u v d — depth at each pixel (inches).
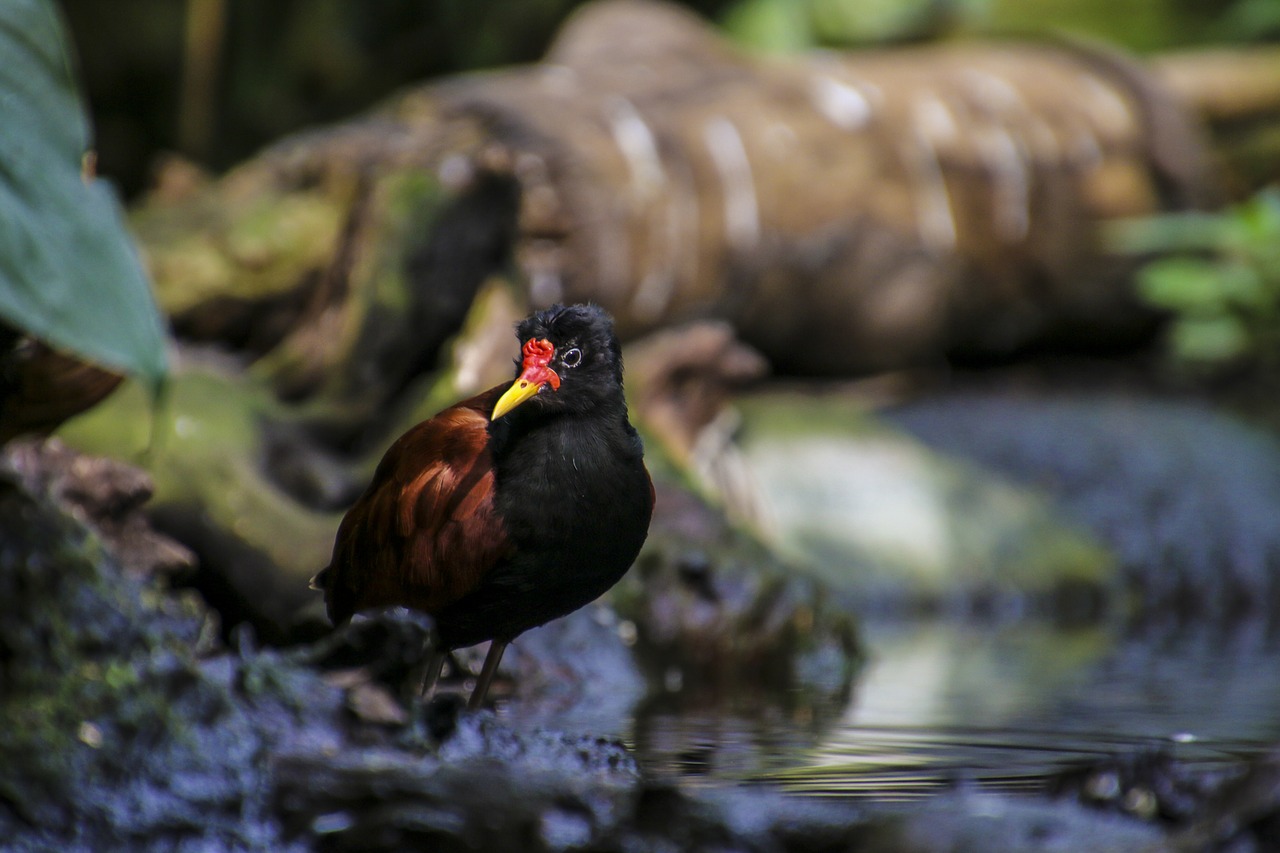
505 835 172.7
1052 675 390.6
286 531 389.4
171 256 498.9
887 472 565.0
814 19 851.4
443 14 912.9
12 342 229.8
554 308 248.5
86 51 876.0
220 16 833.5
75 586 186.5
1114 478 588.7
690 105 599.8
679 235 577.9
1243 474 600.7
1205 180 685.3
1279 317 682.2
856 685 373.1
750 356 540.4
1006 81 661.3
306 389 465.4
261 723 184.4
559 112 567.2
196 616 246.4
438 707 205.8
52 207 149.2
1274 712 321.7
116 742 172.6
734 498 522.3
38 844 163.2
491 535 246.2
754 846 173.8
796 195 601.6
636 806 179.3
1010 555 550.6
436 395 446.9
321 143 541.3
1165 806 184.4
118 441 401.1
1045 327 674.8
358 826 173.6
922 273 628.7
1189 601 555.8
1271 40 810.8
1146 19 830.5
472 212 466.0
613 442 246.8
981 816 180.2
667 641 400.5
